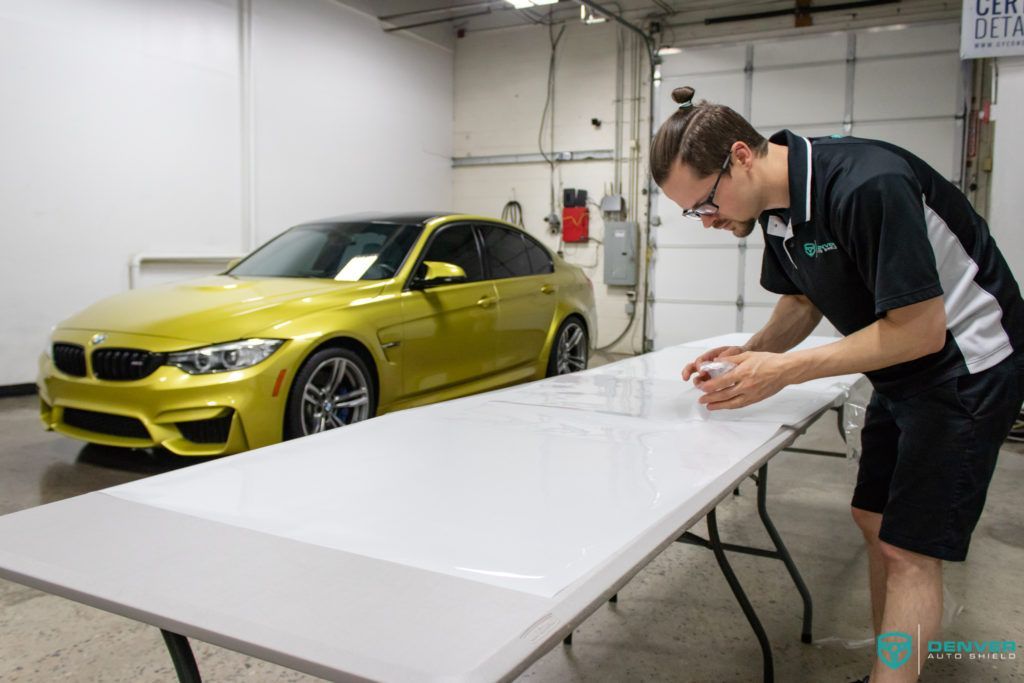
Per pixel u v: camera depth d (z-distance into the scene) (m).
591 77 8.27
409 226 3.88
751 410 1.67
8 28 4.74
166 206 5.77
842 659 1.81
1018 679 1.73
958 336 1.24
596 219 8.35
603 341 8.38
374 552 0.84
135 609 0.70
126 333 2.90
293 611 0.69
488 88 8.87
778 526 2.76
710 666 1.77
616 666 1.77
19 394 4.93
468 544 0.86
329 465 1.20
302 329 2.96
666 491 1.07
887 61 6.96
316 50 7.06
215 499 1.02
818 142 1.30
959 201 1.26
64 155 5.09
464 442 1.36
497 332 4.04
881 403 1.57
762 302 7.65
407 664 0.60
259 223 6.57
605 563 0.80
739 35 7.55
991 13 4.08
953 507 1.24
